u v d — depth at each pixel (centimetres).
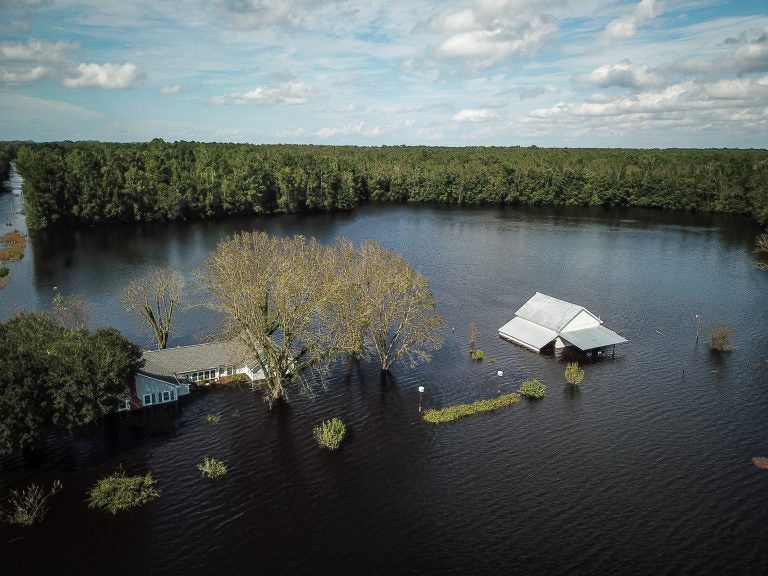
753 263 16838
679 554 5550
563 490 6506
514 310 12562
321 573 5319
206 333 10625
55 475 6662
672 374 9444
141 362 7725
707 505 6259
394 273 8875
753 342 10781
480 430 7756
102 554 5491
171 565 5381
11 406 6300
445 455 7188
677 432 7706
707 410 8269
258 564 5412
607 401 8556
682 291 14000
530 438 7569
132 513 6062
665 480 6688
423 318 9075
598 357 10138
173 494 6372
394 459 7100
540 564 5431
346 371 9469
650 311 12525
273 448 7275
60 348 6838
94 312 11888
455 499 6362
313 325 10388
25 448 7112
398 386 8981
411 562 5456
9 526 5812
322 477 6731
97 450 7162
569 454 7212
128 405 8019
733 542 5709
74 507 6122
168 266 15612
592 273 15650
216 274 9462
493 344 10675
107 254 17088
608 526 5934
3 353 6619
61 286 13762
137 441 7362
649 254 17988
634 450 7294
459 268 16050
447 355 10169
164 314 11606
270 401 8312
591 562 5453
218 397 8500
